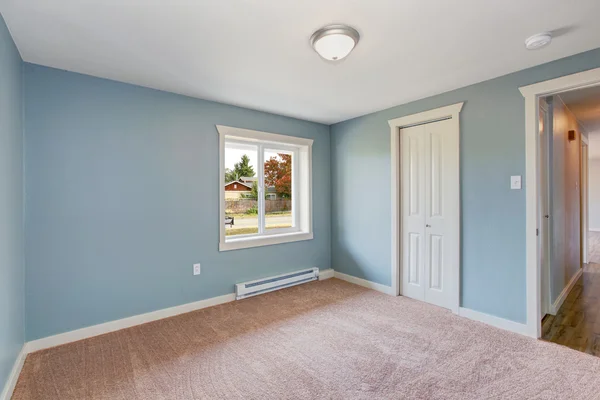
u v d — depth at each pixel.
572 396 1.71
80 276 2.45
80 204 2.45
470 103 2.77
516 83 2.47
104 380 1.88
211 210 3.20
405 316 2.85
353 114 3.76
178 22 1.74
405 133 3.41
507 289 2.55
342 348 2.26
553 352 2.18
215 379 1.89
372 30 1.82
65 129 2.38
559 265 3.17
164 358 2.13
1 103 1.67
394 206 3.45
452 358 2.11
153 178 2.82
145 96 2.77
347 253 4.09
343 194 4.13
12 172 1.91
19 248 2.08
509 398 1.69
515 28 1.81
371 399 1.69
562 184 3.31
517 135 2.47
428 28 1.81
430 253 3.19
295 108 3.47
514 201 2.50
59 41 1.95
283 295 3.49
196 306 3.08
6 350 1.74
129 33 1.85
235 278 3.39
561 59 2.23
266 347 2.28
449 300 3.02
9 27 1.78
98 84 2.53
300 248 4.00
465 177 2.82
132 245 2.71
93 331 2.50
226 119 3.29
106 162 2.57
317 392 1.75
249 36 1.89
